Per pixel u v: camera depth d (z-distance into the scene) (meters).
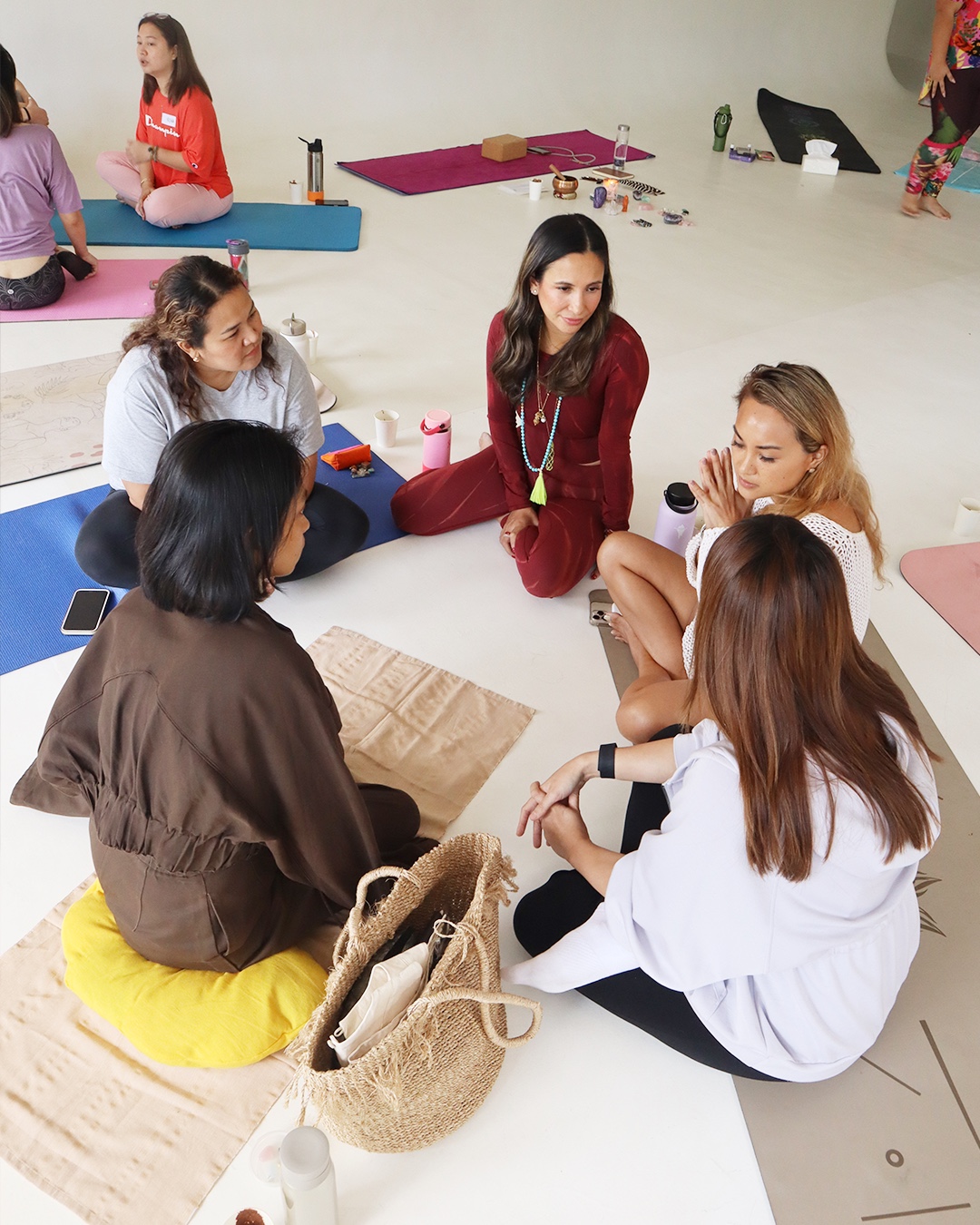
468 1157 1.58
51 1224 1.47
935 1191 1.55
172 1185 1.52
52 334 3.95
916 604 2.85
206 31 5.95
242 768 1.50
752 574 1.23
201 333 2.21
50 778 1.67
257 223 5.11
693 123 7.43
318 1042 1.41
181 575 1.36
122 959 1.73
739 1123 1.64
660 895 1.39
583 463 2.76
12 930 1.86
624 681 2.52
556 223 2.28
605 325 2.45
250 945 1.69
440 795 2.17
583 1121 1.64
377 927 1.54
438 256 4.93
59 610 2.62
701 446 3.51
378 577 2.83
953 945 1.93
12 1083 1.63
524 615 2.72
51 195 4.05
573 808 1.85
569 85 7.45
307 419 2.57
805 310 4.61
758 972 1.40
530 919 1.85
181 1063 1.64
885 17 8.63
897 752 1.37
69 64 5.62
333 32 6.36
